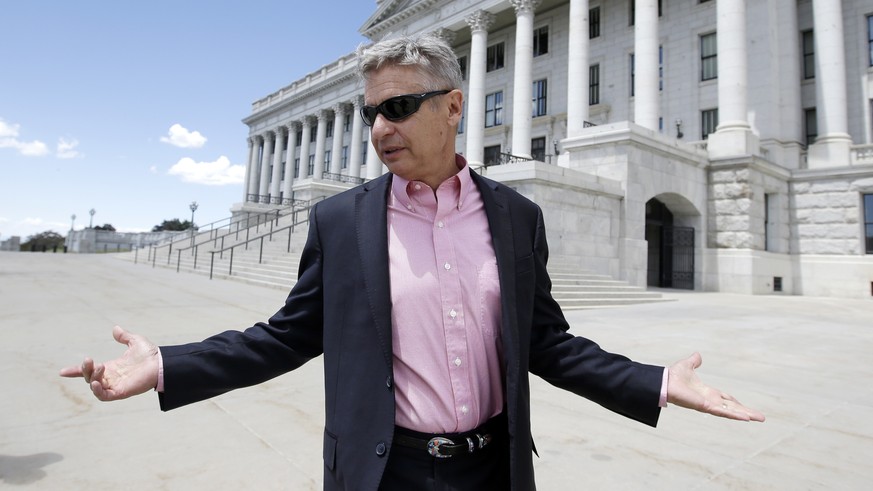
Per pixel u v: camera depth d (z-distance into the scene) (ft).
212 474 9.98
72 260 95.04
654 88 68.74
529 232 5.38
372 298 4.65
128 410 13.67
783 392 16.83
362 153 150.71
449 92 5.00
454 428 4.61
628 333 28.30
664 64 88.38
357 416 4.54
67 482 9.45
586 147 61.57
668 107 87.25
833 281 69.36
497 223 5.04
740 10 68.03
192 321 27.66
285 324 5.28
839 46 72.79
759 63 74.95
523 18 86.89
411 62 4.77
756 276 65.05
